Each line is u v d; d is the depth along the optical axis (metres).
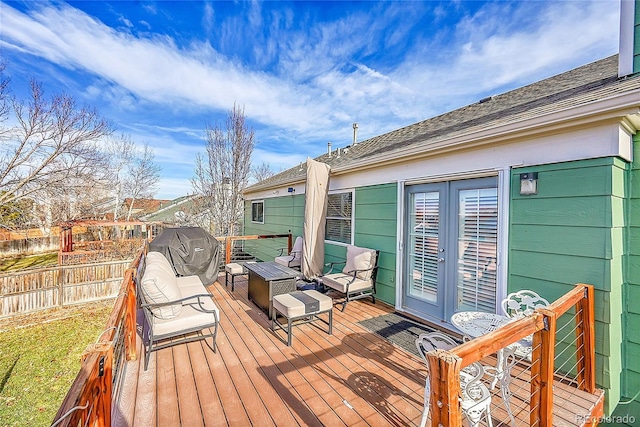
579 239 2.69
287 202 8.69
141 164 19.12
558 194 2.84
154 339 2.93
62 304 7.70
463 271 3.81
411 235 4.57
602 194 2.54
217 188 14.37
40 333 6.50
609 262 2.50
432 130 5.25
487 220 3.54
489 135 3.21
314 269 5.72
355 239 5.70
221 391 2.47
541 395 1.74
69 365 5.18
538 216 2.99
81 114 11.72
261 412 2.21
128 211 19.16
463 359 1.19
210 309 3.27
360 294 5.05
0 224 11.48
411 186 4.58
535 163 3.01
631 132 2.69
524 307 3.06
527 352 2.62
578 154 2.70
